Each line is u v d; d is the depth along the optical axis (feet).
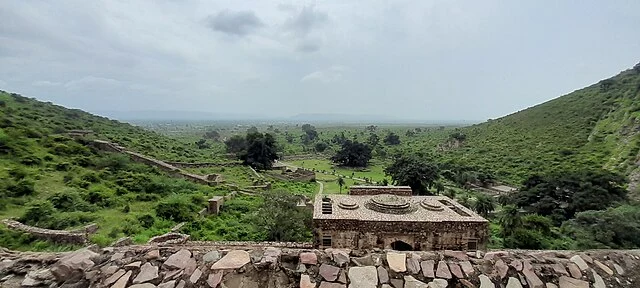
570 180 157.58
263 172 233.96
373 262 17.65
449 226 62.08
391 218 63.46
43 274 16.79
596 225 113.91
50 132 166.30
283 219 89.45
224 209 115.03
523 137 301.43
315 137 570.46
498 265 17.63
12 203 80.84
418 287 16.58
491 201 155.84
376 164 336.70
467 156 299.58
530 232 106.42
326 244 63.16
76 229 70.44
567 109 323.16
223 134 654.94
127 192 111.86
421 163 189.98
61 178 108.47
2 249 20.25
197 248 18.53
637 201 145.69
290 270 16.97
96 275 16.57
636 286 17.44
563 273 17.49
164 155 206.69
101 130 232.53
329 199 77.41
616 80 331.16
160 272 16.67
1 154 112.16
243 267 16.89
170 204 98.53
